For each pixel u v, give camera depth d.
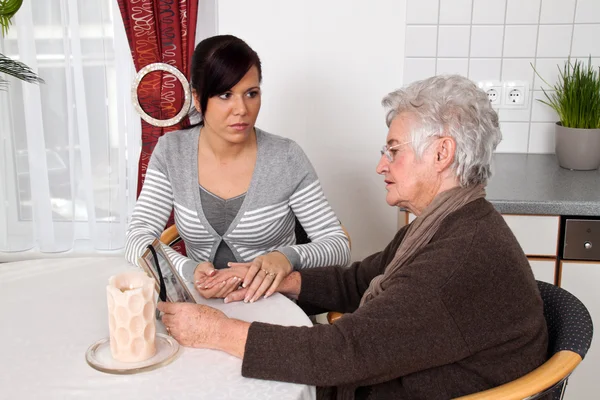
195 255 1.93
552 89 2.57
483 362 1.26
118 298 1.19
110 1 2.48
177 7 2.41
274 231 1.87
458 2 2.49
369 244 2.71
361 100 2.56
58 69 2.56
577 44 2.52
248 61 1.69
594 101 2.36
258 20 2.50
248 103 1.72
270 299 1.52
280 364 1.19
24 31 2.48
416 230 1.36
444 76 1.36
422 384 1.28
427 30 2.52
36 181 2.63
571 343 1.29
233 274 1.56
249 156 1.85
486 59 2.55
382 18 2.49
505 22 2.51
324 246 1.78
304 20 2.49
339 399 1.34
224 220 1.85
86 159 2.61
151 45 2.43
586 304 2.12
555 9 2.49
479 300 1.21
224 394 1.14
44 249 2.71
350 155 2.62
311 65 2.54
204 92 1.70
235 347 1.25
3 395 1.12
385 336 1.19
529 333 1.25
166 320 1.31
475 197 1.33
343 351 1.19
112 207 2.68
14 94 2.58
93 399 1.11
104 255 2.73
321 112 2.58
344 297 1.67
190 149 1.87
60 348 1.28
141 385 1.16
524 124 2.63
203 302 1.50
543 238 2.10
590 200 2.05
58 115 2.61
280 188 1.85
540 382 1.18
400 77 2.55
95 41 2.51
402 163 1.35
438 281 1.21
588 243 2.07
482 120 1.31
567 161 2.42
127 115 2.58
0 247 2.73
